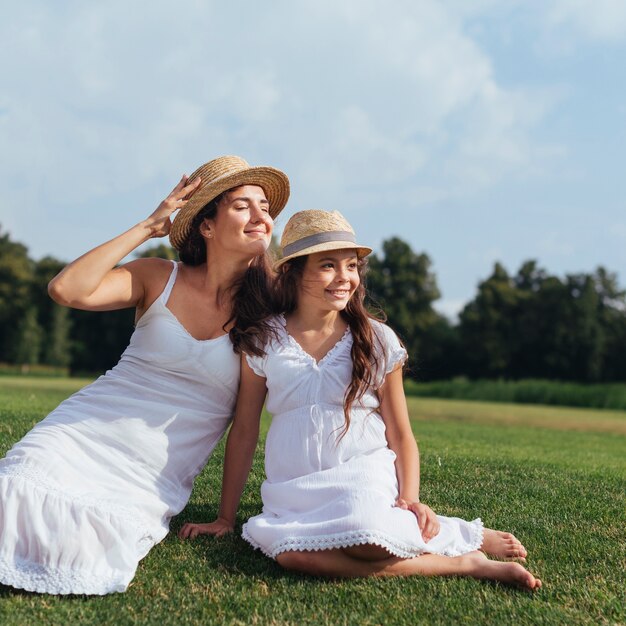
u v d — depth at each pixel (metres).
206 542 3.15
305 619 2.38
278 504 3.04
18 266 63.28
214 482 4.34
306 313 3.28
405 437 3.21
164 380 3.18
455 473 5.08
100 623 2.33
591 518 3.83
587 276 57.59
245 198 3.27
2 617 2.33
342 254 3.20
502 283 58.34
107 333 57.31
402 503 2.94
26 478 2.73
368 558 2.74
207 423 3.24
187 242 3.38
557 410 24.52
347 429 3.08
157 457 3.08
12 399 9.72
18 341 56.19
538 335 57.12
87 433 2.98
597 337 56.19
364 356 3.16
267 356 3.20
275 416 3.25
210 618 2.38
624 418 20.64
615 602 2.57
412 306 59.56
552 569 2.95
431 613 2.44
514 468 5.62
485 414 19.95
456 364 58.75
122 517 2.80
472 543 3.03
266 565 2.90
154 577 2.74
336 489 2.88
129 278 3.18
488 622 2.37
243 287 3.28
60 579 2.60
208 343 3.19
